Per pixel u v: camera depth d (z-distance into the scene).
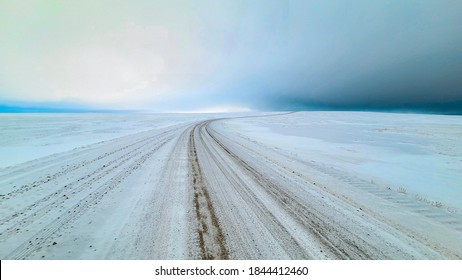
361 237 3.35
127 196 4.70
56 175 6.12
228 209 4.15
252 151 10.75
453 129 28.08
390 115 67.00
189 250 2.88
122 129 21.41
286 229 3.49
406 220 3.99
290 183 5.94
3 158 8.14
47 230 3.33
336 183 6.13
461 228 3.76
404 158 10.81
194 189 5.21
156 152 9.73
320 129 28.16
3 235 3.19
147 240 3.08
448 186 6.49
